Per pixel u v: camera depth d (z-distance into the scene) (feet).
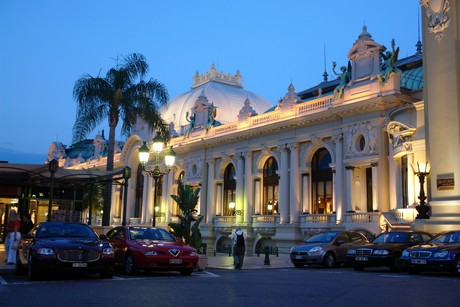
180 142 179.11
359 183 116.47
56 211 103.55
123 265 57.36
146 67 118.83
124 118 115.96
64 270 46.93
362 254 65.98
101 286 42.45
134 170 209.56
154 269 55.47
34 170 85.30
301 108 132.57
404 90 112.47
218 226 156.35
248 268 74.28
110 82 116.47
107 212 108.88
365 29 117.60
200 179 167.02
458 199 82.43
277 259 100.27
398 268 64.23
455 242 58.70
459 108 85.81
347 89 118.52
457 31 88.17
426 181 92.48
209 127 166.50
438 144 87.30
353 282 47.75
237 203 150.92
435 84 89.51
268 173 146.10
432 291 40.14
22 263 53.36
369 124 112.27
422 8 94.48
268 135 142.51
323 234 81.51
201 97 174.50
